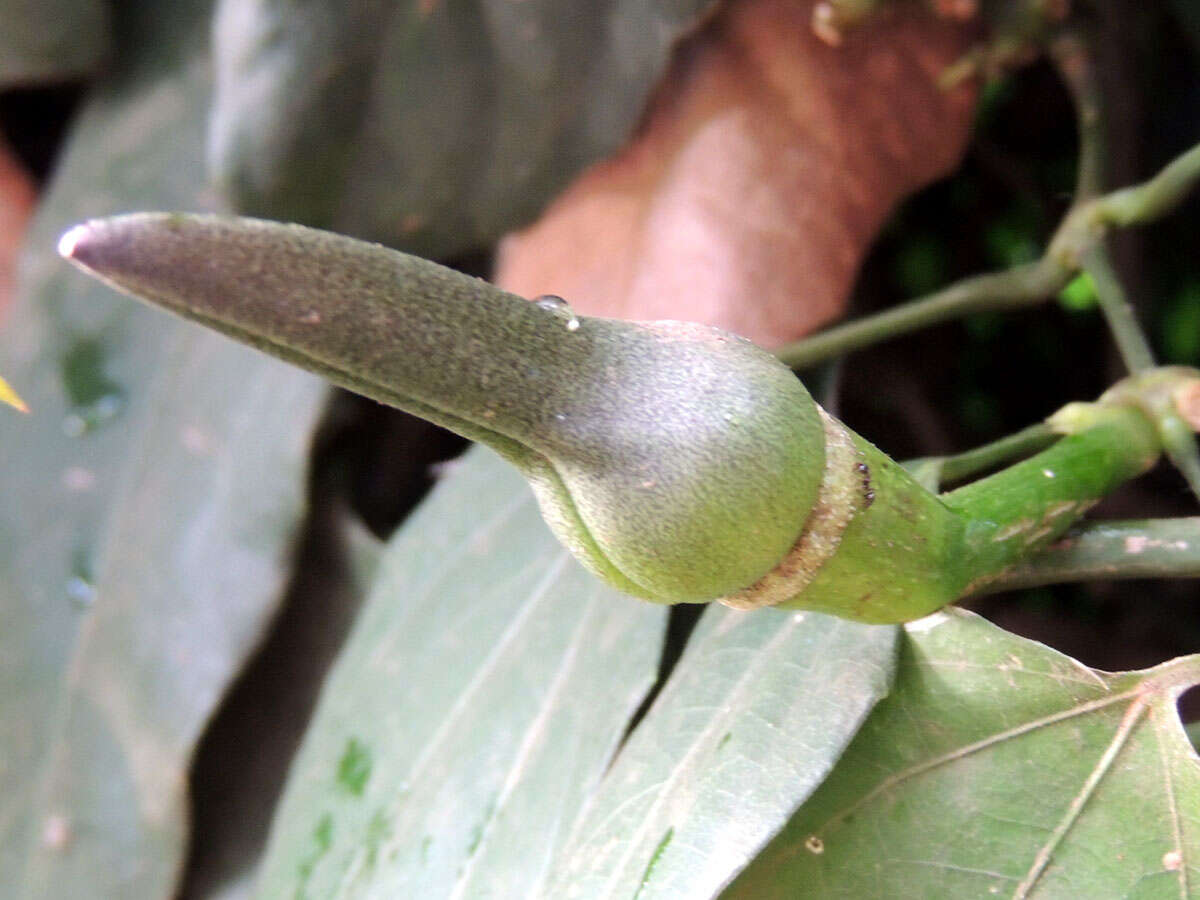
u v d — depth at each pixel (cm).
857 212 25
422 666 23
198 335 30
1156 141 29
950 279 31
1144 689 17
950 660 18
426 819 21
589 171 25
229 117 24
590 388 15
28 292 32
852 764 17
